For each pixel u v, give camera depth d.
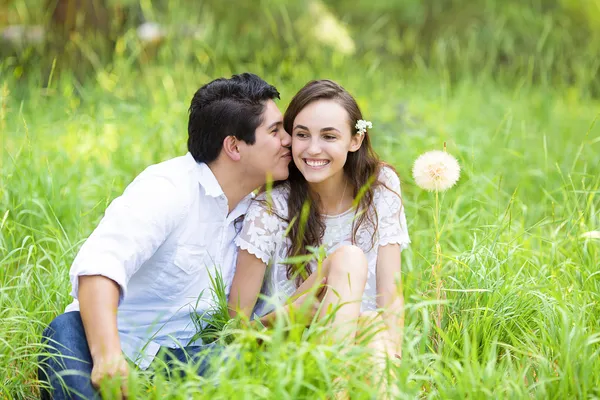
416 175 2.95
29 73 6.47
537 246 4.08
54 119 5.59
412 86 8.43
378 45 11.54
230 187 2.93
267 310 3.02
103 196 4.19
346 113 2.93
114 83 6.15
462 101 7.48
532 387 2.46
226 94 2.85
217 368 2.33
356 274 2.67
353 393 2.28
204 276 2.89
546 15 11.55
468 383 2.43
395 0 12.26
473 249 3.32
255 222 2.96
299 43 9.43
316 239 3.06
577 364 2.55
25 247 3.70
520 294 3.13
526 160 5.44
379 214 3.10
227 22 9.62
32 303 3.17
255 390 2.19
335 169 2.94
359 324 2.67
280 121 2.90
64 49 7.26
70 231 3.90
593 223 3.66
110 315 2.46
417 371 2.75
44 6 8.02
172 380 2.57
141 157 4.80
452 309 3.13
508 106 7.03
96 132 4.97
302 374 2.21
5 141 4.75
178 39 7.66
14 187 3.99
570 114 7.34
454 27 11.80
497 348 2.99
